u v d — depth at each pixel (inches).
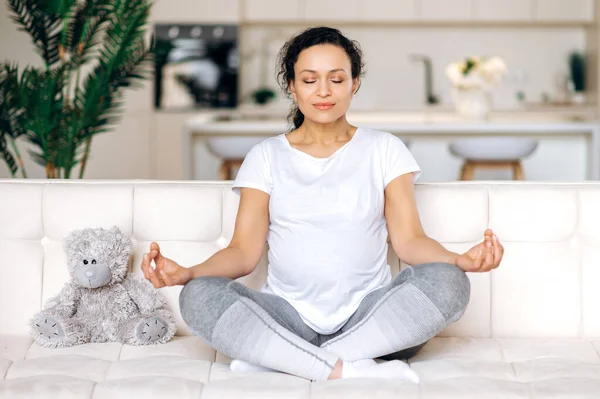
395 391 69.7
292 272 83.0
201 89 281.4
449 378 74.9
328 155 86.6
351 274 82.1
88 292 89.2
